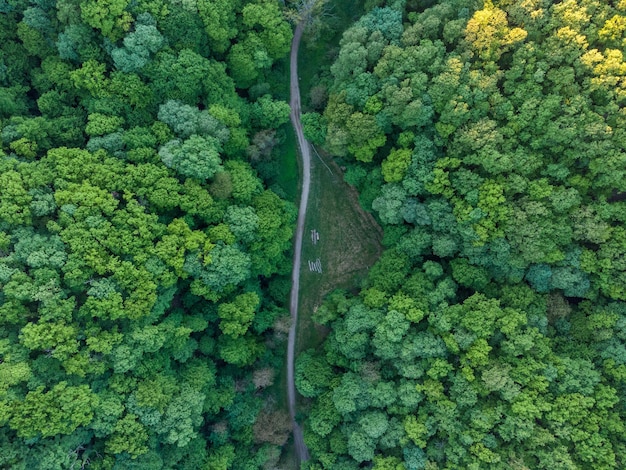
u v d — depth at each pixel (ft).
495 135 159.94
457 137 167.12
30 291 147.54
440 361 170.09
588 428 157.07
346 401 179.52
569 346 169.48
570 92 154.20
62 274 154.51
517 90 159.02
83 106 174.91
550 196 159.74
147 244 162.09
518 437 160.04
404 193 177.78
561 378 163.12
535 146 159.63
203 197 169.78
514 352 165.48
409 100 167.22
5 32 171.63
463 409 170.19
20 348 147.95
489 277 177.99
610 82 148.46
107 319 160.35
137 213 160.45
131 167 163.53
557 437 160.86
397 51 166.20
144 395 160.66
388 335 173.88
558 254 163.12
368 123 174.40
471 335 167.63
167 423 165.17
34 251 150.41
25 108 174.19
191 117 171.73
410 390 172.86
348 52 174.19
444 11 164.35
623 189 155.63
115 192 163.63
